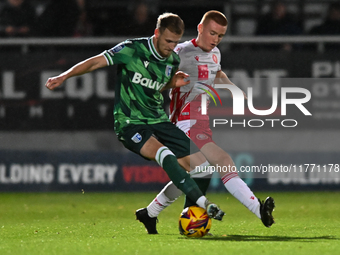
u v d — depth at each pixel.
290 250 11.95
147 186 29.73
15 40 29.81
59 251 12.09
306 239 14.27
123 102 15.30
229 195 28.97
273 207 14.08
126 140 15.16
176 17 14.73
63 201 26.70
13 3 34.75
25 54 29.16
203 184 15.88
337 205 25.14
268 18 35.47
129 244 13.12
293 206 24.81
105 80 29.33
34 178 29.59
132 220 20.45
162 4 36.06
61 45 30.23
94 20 35.25
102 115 29.45
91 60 14.85
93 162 29.61
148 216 15.88
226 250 11.95
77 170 29.61
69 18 34.88
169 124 15.66
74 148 29.67
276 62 29.16
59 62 29.19
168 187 15.60
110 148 29.73
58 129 29.45
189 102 16.78
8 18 34.84
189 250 11.97
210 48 16.75
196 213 14.63
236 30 36.72
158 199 15.71
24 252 12.05
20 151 29.48
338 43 30.14
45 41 29.98
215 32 16.44
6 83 29.14
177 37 14.70
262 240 14.02
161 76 15.23
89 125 29.45
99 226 18.33
